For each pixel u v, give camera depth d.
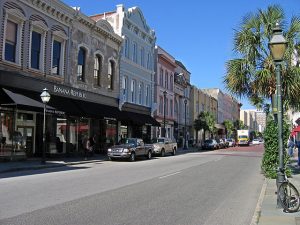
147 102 47.81
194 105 74.31
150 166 24.89
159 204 10.90
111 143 38.09
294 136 40.31
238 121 124.44
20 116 25.48
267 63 17.36
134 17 43.53
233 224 8.70
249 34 18.05
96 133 35.38
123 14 40.19
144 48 46.84
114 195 12.27
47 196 11.77
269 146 17.78
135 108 43.34
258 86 17.72
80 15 31.59
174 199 11.84
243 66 18.12
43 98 22.97
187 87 70.31
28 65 25.83
